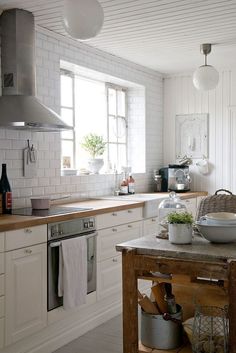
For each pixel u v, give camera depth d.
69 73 4.83
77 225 3.47
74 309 3.46
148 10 3.64
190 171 6.27
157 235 2.67
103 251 3.83
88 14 2.41
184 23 3.98
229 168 5.99
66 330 3.42
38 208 3.66
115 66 5.25
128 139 6.08
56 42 4.27
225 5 3.54
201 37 4.44
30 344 3.10
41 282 3.11
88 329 3.65
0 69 3.66
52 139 4.21
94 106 5.40
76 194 4.60
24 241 2.95
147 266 2.37
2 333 2.79
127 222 4.21
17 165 3.82
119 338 3.46
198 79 4.56
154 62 5.58
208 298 2.70
